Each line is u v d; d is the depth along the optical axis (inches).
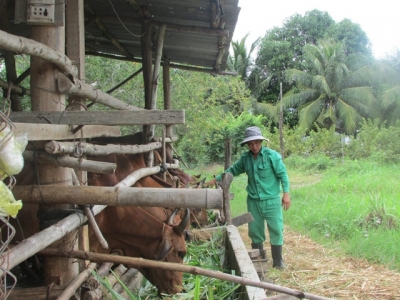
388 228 296.4
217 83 597.3
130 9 238.2
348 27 1283.2
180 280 148.0
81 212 105.4
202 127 570.9
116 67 426.9
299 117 1050.1
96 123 105.0
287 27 1327.5
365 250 246.1
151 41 262.8
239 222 230.2
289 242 274.7
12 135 69.1
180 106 509.4
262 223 227.8
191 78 525.3
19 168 69.4
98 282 113.0
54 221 104.3
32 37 111.9
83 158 110.3
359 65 1089.4
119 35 287.7
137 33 279.0
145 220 145.7
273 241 222.7
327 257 242.5
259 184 224.1
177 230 145.8
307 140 920.9
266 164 223.1
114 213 143.8
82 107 130.3
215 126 718.5
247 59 1224.2
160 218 156.2
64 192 102.6
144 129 234.8
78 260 113.9
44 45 102.3
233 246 182.1
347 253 249.8
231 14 218.4
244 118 758.5
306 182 601.9
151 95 250.5
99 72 419.2
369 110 1033.5
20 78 206.8
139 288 171.5
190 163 756.0
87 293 107.9
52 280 108.5
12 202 67.0
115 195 100.6
